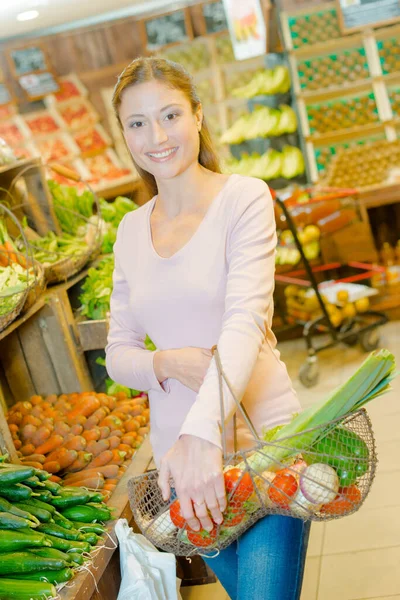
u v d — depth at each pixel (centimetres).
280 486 150
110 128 668
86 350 344
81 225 451
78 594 195
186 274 175
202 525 150
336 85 625
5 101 659
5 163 380
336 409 152
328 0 625
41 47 650
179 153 176
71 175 393
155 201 191
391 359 152
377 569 279
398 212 650
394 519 311
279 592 160
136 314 184
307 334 496
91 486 252
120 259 192
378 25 614
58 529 215
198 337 177
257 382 175
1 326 265
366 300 545
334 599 265
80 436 281
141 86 173
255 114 634
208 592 285
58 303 329
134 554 217
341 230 572
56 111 661
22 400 336
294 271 573
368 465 153
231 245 173
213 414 147
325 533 312
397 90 628
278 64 632
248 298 163
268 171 631
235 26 629
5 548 201
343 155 612
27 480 224
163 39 643
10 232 382
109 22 650
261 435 175
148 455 282
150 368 179
